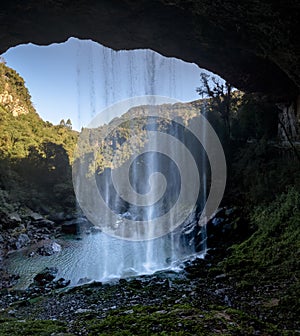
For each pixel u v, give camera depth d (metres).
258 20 7.49
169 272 9.83
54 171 31.50
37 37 10.99
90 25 10.51
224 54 11.35
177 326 3.34
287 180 11.99
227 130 18.19
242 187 15.20
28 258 14.98
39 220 23.91
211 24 9.45
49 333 4.03
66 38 11.25
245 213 13.25
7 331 4.18
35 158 31.69
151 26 10.34
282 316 5.25
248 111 17.44
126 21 10.19
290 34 6.97
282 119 15.57
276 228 10.15
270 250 9.14
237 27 8.62
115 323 3.84
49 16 10.02
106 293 8.03
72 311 6.67
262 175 13.54
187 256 12.32
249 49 9.71
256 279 7.58
